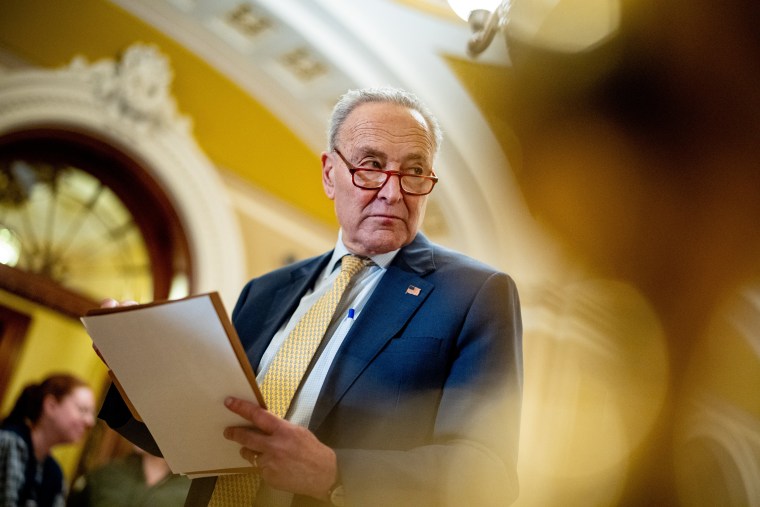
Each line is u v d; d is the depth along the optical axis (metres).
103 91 6.31
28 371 6.39
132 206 6.60
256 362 1.59
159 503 4.03
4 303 6.10
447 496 1.19
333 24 6.78
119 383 1.30
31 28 6.00
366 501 1.16
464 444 1.26
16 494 3.75
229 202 7.07
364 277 1.61
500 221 6.98
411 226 1.60
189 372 1.23
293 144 7.67
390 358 1.41
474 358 1.38
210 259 6.79
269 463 1.17
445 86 6.86
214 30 6.95
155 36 6.77
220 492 1.44
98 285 6.37
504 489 1.23
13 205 5.92
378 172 1.61
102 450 5.98
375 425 1.35
